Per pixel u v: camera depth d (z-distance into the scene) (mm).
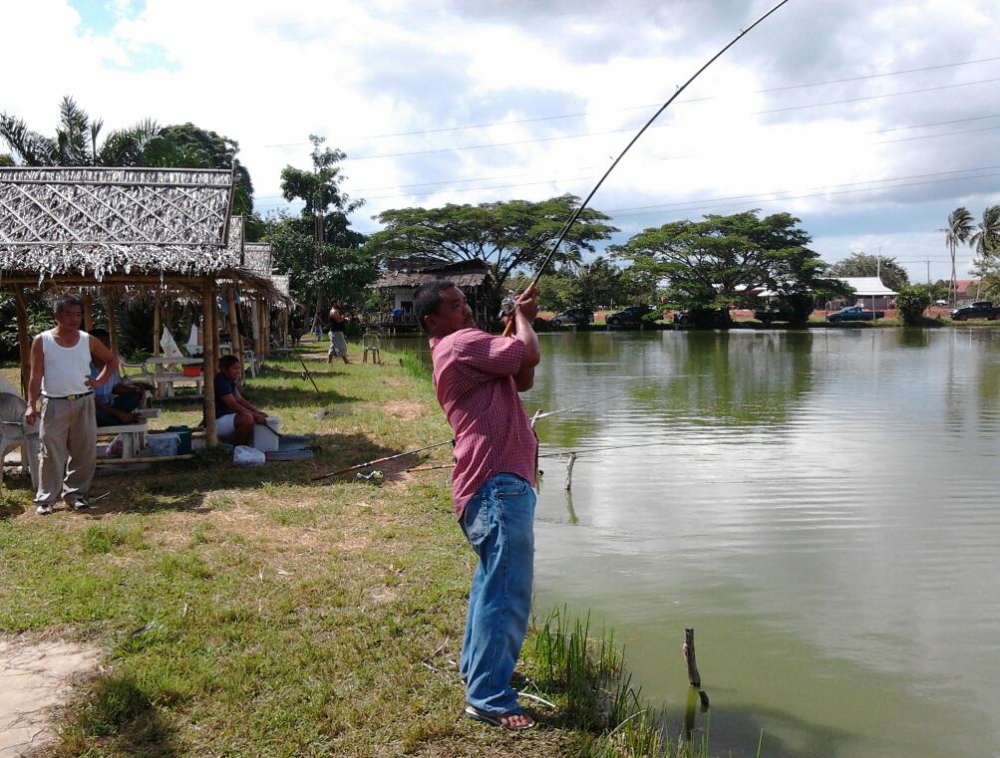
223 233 9023
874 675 4598
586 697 3988
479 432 3580
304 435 10359
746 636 5090
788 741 3885
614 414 14945
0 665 4125
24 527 6320
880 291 79938
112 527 6246
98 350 6938
